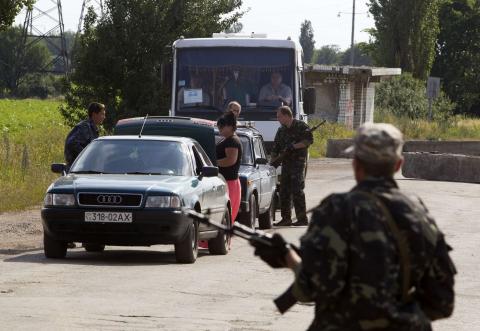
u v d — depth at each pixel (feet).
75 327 64.85
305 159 141.59
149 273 91.56
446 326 71.15
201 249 117.29
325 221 33.09
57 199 99.35
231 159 119.14
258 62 175.01
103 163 106.83
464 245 124.67
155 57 233.14
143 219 97.55
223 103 175.01
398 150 33.83
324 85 426.10
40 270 92.12
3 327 64.49
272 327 67.00
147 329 64.90
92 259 103.71
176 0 236.22
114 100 236.02
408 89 526.98
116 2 233.76
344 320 32.91
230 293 81.10
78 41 239.50
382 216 32.96
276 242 34.45
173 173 105.91
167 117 122.62
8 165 206.90
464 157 252.42
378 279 32.42
